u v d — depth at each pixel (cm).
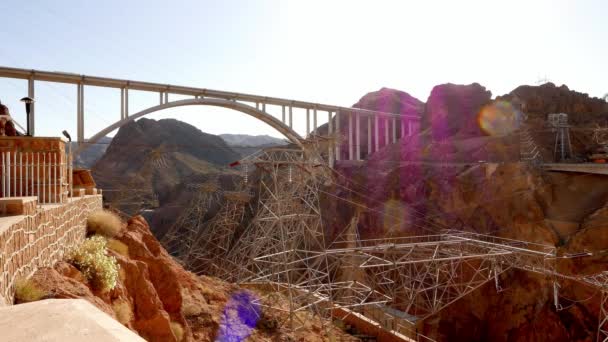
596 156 4912
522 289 3906
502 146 5950
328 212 7612
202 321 1784
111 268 1166
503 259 3212
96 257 1171
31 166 1218
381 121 10706
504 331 3947
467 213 5012
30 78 4753
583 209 4094
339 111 8638
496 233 4538
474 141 6706
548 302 3675
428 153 7244
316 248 6488
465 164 5616
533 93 6969
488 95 8631
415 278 3291
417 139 8469
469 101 8575
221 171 10700
